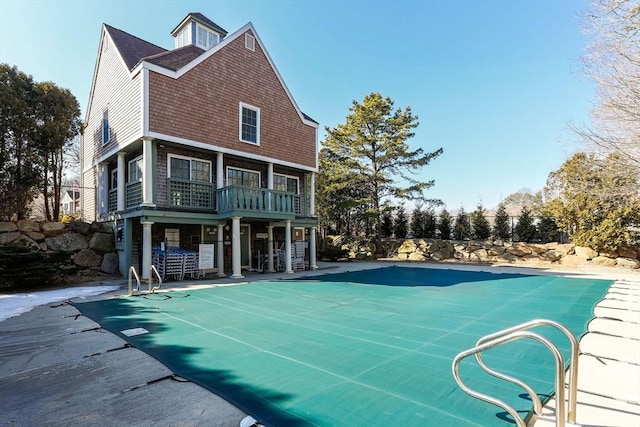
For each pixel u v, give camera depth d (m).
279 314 6.16
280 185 15.52
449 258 19.97
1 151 12.05
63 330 5.18
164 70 10.85
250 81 13.51
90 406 2.83
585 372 3.57
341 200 22.09
